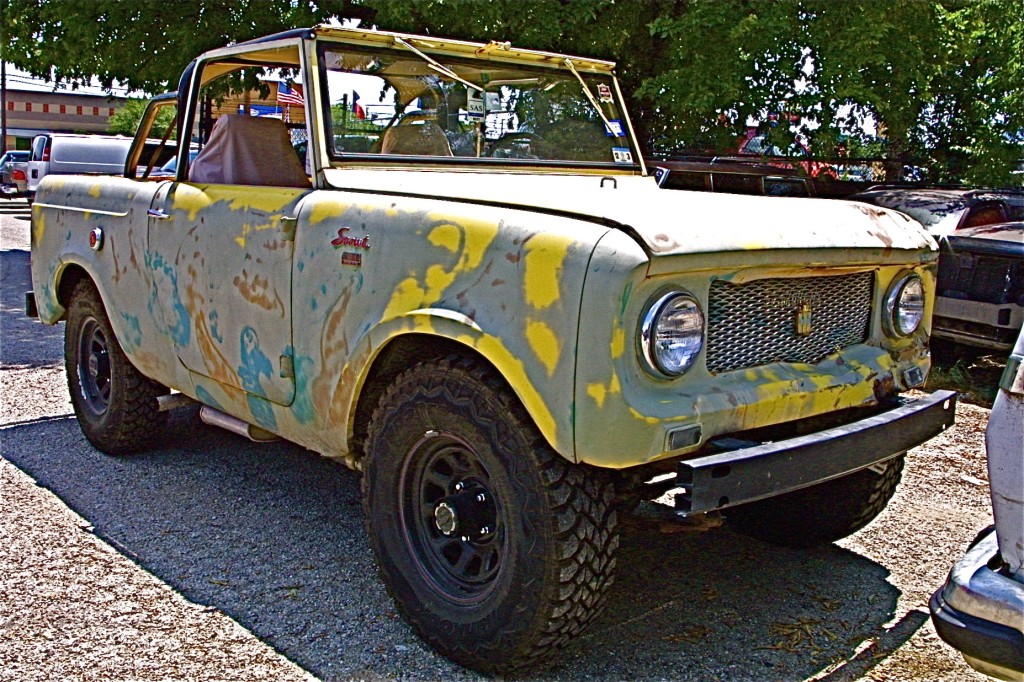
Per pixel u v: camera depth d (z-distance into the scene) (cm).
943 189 829
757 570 380
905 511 450
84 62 1155
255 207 371
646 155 1110
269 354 363
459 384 290
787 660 311
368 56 389
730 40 959
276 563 376
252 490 456
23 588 349
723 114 1077
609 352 256
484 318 279
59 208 510
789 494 384
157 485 460
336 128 373
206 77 443
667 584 366
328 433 345
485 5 973
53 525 409
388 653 310
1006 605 229
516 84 441
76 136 2278
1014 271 679
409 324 298
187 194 412
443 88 413
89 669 295
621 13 1034
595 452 260
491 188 336
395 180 359
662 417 262
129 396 479
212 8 1081
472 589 301
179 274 411
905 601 356
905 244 333
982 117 1118
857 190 962
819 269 306
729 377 288
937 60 1045
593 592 279
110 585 354
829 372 313
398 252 308
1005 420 237
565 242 266
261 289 363
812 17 986
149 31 1109
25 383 659
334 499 446
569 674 300
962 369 735
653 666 305
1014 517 235
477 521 297
